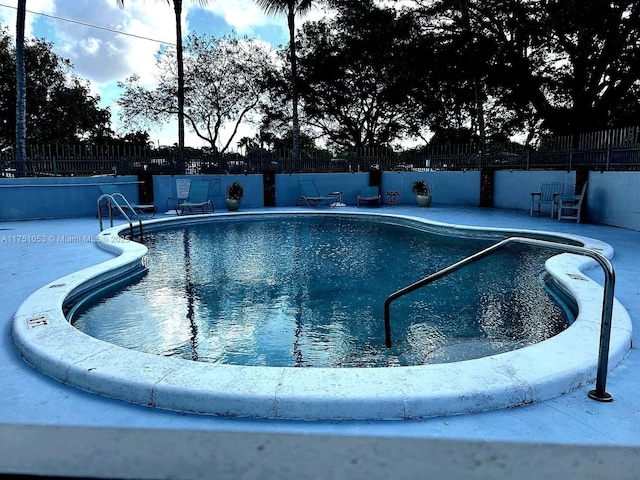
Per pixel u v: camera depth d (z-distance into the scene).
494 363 2.53
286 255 7.40
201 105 25.52
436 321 4.21
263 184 14.05
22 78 12.40
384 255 7.34
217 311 4.56
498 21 16.95
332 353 3.54
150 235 9.52
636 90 16.92
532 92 17.38
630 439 1.92
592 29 14.00
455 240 8.66
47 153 11.68
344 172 14.92
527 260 6.69
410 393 2.17
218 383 2.31
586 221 9.70
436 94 20.23
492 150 13.65
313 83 23.72
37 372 2.71
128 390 2.34
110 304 4.79
